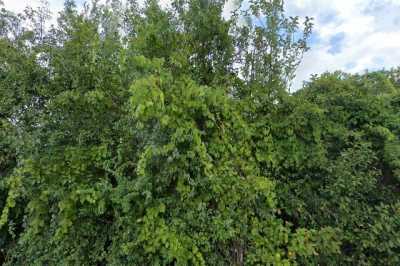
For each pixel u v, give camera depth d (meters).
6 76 3.60
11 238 3.55
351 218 2.85
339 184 2.79
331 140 3.09
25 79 3.49
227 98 2.67
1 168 3.52
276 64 3.28
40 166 2.83
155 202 2.41
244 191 2.50
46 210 2.87
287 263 2.41
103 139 2.99
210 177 2.27
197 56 3.28
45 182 2.82
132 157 2.75
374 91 3.46
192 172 2.39
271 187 2.59
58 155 2.96
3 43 3.65
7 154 3.45
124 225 2.57
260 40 3.35
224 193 2.48
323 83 3.29
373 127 3.08
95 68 3.02
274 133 2.99
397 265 2.85
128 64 2.52
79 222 2.79
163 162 2.33
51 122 3.18
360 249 2.84
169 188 2.51
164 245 2.30
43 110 3.44
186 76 2.71
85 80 3.17
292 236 2.59
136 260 2.46
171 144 2.19
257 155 2.84
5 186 3.10
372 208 2.94
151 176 2.36
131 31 3.56
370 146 2.99
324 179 2.98
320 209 2.91
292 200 2.89
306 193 2.98
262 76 3.24
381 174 3.08
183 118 2.33
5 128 3.33
